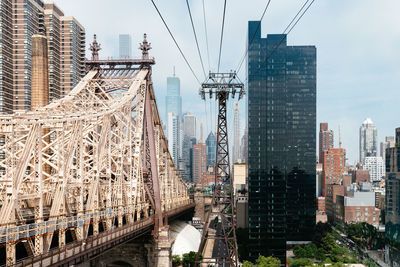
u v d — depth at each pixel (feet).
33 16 556.10
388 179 439.22
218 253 457.68
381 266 436.35
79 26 650.02
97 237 172.86
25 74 538.88
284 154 492.95
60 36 616.39
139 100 289.53
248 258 467.11
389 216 435.12
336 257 429.38
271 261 380.37
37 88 547.49
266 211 478.18
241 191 641.81
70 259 144.46
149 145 298.15
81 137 170.81
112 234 193.77
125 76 304.09
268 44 522.06
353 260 424.46
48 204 179.93
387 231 440.45
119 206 221.66
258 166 492.54
